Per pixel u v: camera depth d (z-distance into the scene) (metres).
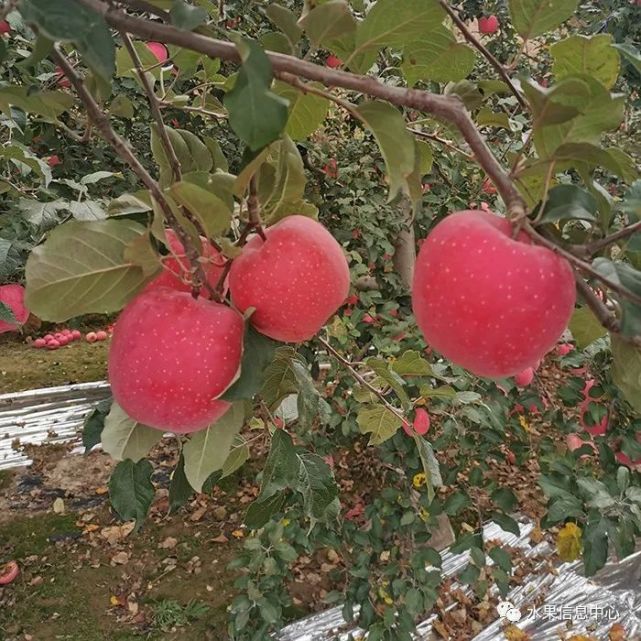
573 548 0.93
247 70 0.23
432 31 0.38
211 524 1.53
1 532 1.48
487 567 1.30
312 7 0.36
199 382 0.30
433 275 0.27
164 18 0.33
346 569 1.16
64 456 1.75
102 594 1.34
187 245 0.30
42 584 1.35
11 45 0.87
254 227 0.33
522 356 0.27
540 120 0.27
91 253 0.31
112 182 1.28
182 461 0.43
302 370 0.48
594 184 0.30
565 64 0.32
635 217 0.31
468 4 1.51
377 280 1.42
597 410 0.85
